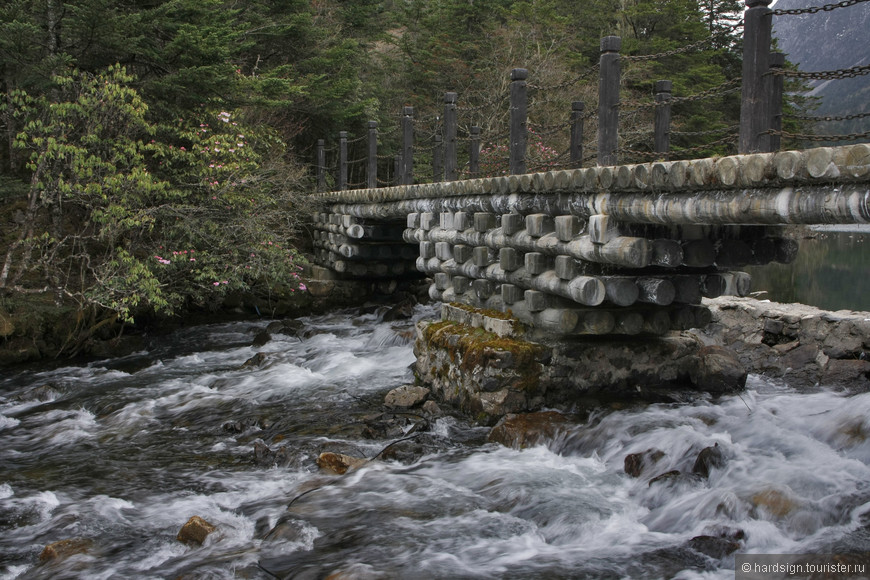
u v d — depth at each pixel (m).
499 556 4.34
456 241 8.25
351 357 9.98
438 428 6.76
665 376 7.23
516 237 6.90
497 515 4.95
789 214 4.03
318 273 14.52
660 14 23.36
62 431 7.35
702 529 4.44
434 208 8.84
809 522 4.35
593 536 4.56
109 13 10.28
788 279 18.12
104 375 9.88
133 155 10.45
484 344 6.94
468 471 5.72
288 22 17.11
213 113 11.85
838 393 7.24
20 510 5.38
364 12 20.62
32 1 10.71
